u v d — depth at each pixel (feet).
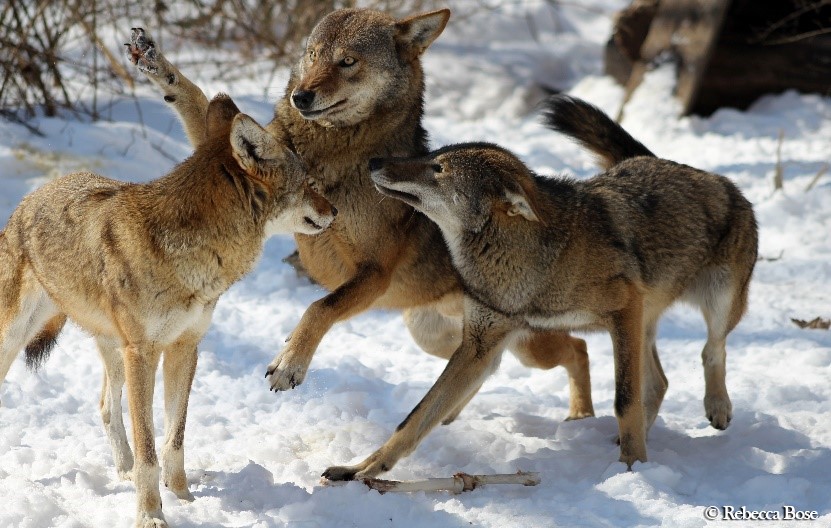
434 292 36.60
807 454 31.81
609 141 39.14
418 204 31.68
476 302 32.09
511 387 40.65
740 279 35.42
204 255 27.12
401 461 32.19
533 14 95.66
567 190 32.91
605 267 31.45
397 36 35.60
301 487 29.07
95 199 28.60
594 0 100.37
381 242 34.99
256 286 49.73
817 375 39.73
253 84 74.69
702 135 70.33
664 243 33.32
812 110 73.05
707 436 34.17
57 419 34.45
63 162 54.49
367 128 34.71
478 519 26.91
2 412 34.47
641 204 33.45
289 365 32.22
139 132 60.54
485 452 33.04
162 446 30.04
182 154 60.18
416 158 32.07
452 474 31.17
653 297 33.45
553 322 32.27
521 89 80.84
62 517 25.94
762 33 73.82
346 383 39.37
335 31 34.76
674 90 73.15
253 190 27.55
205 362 40.60
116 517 26.43
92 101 65.67
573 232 31.42
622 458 31.17
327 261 36.29
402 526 26.61
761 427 33.81
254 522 26.40
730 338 44.45
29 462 30.40
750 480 28.91
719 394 35.19
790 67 74.64
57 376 37.86
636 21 76.89
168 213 26.78
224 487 28.99
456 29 91.76
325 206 29.19
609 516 27.20
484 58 85.92
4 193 51.16
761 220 56.03
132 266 26.68
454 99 79.61
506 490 28.99
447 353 38.68
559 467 31.19
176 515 26.68
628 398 31.22
